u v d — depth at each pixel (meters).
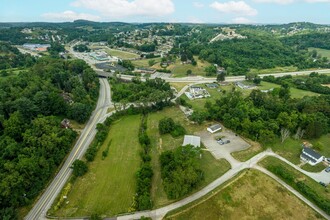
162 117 137.88
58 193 81.50
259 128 111.38
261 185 84.69
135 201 76.62
